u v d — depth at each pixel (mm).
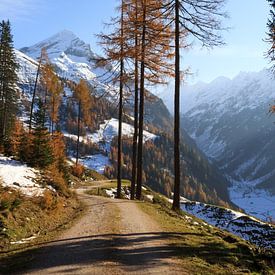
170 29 18406
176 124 17938
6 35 43375
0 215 11898
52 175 21969
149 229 12344
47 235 11805
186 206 33719
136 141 25312
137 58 19672
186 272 7719
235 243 11758
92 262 8336
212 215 29797
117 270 7754
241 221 26531
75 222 13867
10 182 17266
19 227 12078
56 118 45250
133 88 25234
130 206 18469
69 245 10094
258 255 10281
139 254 9078
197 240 11227
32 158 23969
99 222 13578
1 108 44031
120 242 10289
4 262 8758
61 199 18562
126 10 21297
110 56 20750
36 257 8969
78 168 50781
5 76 43719
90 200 21547
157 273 7578
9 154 28156
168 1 17750
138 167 23312
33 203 14906
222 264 8656
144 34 20250
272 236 22906
